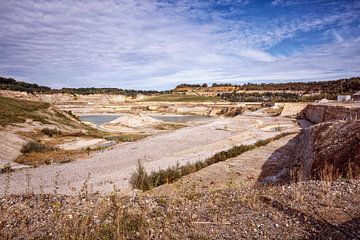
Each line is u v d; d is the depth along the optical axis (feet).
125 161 79.87
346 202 21.97
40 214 22.49
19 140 104.63
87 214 21.97
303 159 58.49
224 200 24.62
